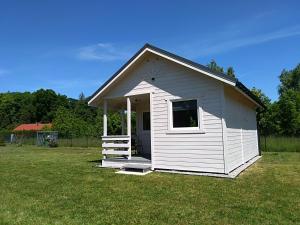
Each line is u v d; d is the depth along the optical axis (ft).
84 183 30.99
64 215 19.97
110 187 28.71
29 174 38.19
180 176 33.58
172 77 37.76
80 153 75.31
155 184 29.55
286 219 18.43
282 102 109.29
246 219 18.52
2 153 78.54
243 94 39.40
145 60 40.37
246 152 46.24
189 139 35.81
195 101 36.11
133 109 54.03
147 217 19.30
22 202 23.53
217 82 34.22
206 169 34.32
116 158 43.45
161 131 38.17
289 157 54.95
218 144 33.71
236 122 40.32
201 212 20.15
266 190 26.22
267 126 110.11
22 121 269.44
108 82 42.27
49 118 267.39
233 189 26.73
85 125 172.65
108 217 19.38
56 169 42.45
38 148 102.78
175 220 18.62
